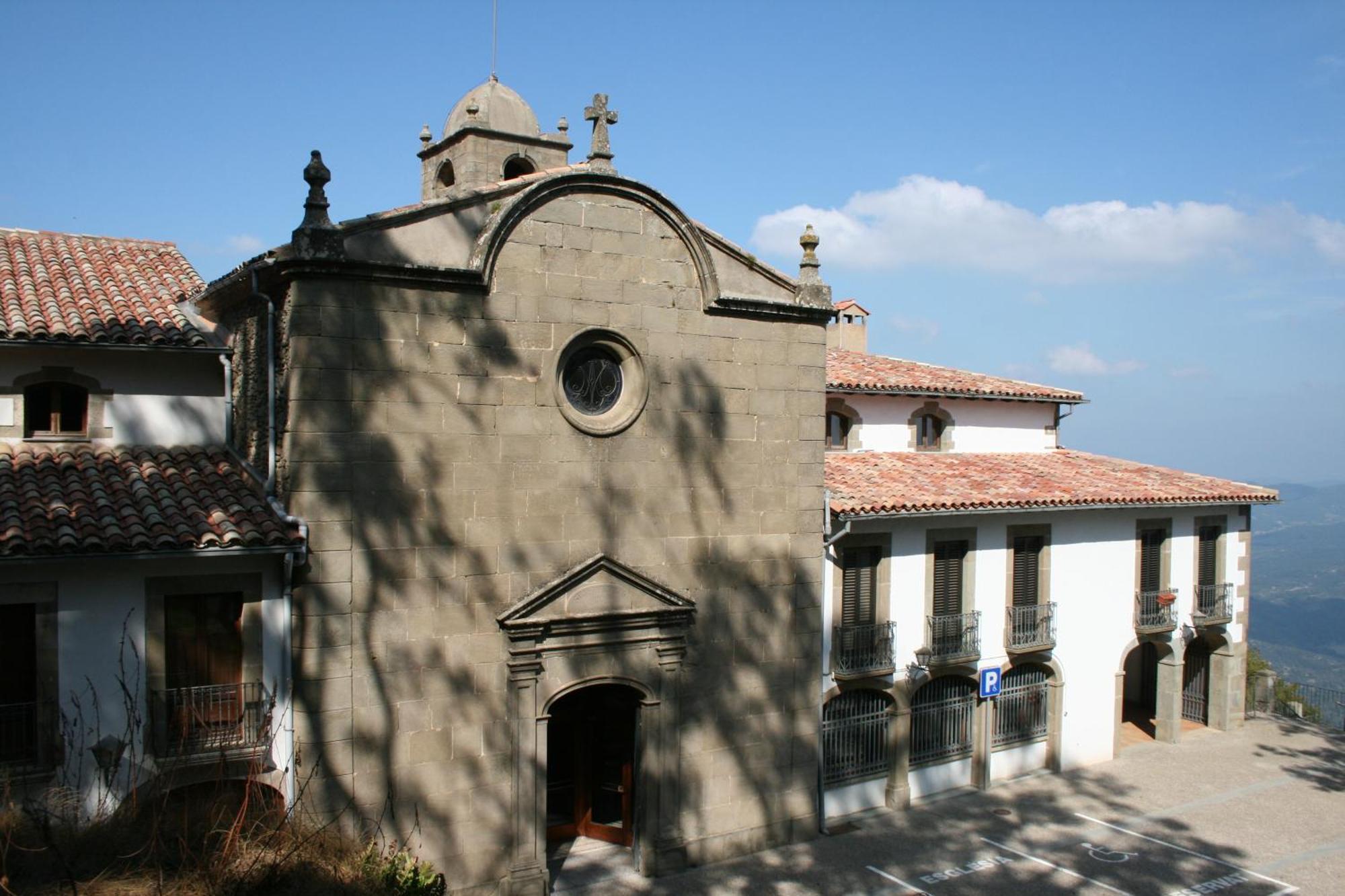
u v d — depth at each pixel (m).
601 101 17.52
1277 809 22.58
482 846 16.19
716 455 18.38
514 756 16.34
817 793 20.02
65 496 14.65
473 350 15.95
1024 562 23.91
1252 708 32.12
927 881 18.34
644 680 17.62
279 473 15.32
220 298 17.66
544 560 16.61
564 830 19.09
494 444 16.16
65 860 11.28
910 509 20.73
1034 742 24.38
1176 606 26.91
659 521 17.75
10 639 13.65
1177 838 20.80
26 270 18.61
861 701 21.36
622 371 17.70
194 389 17.73
